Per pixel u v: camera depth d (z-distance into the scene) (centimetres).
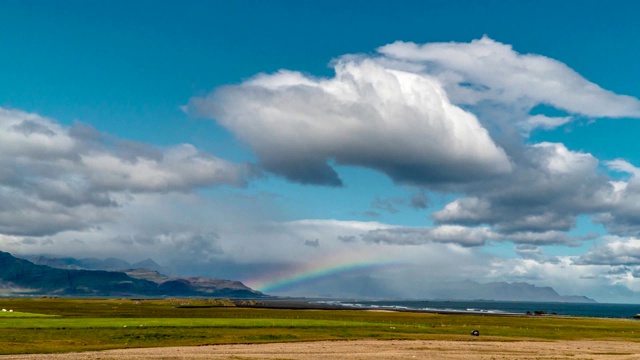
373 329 10550
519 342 9262
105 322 9969
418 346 8125
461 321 15000
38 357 6162
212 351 7019
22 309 17188
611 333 11988
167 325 9638
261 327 10019
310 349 7469
